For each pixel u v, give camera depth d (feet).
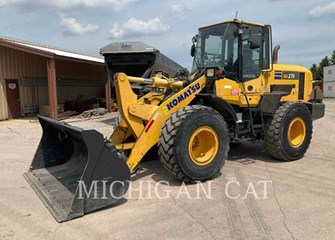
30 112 54.90
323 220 11.85
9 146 27.30
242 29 18.81
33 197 14.33
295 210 12.76
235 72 19.07
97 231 11.18
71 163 17.20
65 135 16.75
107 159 12.72
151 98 17.04
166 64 41.73
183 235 10.85
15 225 11.72
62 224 11.70
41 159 17.65
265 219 11.99
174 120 15.14
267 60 20.68
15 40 57.21
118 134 17.81
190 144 15.37
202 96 17.49
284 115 19.70
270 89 21.29
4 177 17.51
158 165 19.22
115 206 13.25
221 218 12.12
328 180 16.53
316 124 39.91
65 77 64.03
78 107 61.00
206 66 18.79
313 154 22.54
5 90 50.21
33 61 55.57
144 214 12.50
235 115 18.12
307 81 24.56
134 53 36.45
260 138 20.95
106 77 61.16
